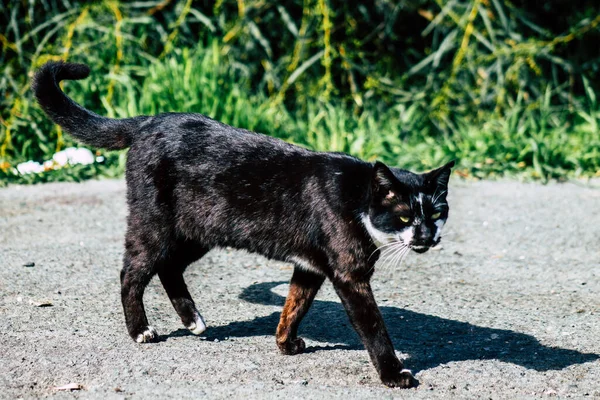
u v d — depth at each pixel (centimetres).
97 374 505
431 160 1130
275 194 548
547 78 1377
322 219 531
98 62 1212
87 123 598
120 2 1303
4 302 633
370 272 532
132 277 571
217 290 682
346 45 1353
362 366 533
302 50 1316
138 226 571
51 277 699
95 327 588
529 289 696
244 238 561
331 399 475
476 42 1330
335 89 1272
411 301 662
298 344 553
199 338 577
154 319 613
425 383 505
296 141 1170
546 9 1394
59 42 1252
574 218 917
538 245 825
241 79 1298
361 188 529
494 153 1136
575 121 1289
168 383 493
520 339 582
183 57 1210
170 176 565
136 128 588
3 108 1197
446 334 591
